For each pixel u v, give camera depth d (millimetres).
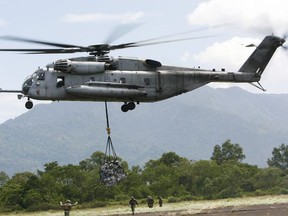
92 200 132625
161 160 177125
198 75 73125
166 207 99750
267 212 70438
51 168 155125
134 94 69562
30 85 69125
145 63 70750
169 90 71625
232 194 129250
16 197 126500
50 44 65312
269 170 140375
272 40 76875
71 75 68750
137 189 139625
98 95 68438
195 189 144375
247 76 76062
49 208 121750
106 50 69312
